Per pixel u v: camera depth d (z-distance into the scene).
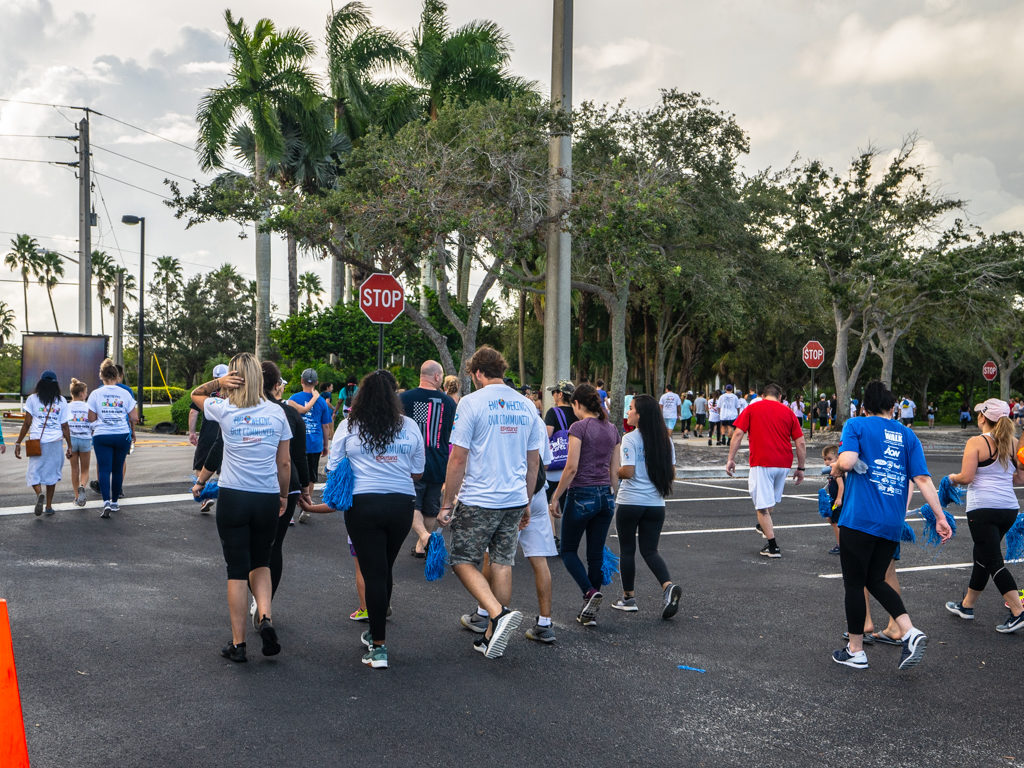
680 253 26.44
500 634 5.27
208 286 87.19
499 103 19.48
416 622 6.49
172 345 85.50
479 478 5.57
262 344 33.28
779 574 8.53
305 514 11.02
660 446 6.83
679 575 8.45
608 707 4.79
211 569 8.05
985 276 33.06
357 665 5.43
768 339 46.09
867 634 6.26
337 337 26.39
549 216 15.50
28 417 10.59
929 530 6.97
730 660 5.72
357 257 19.66
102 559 8.34
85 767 3.86
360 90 31.08
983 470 6.73
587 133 23.38
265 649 5.43
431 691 4.98
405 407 8.44
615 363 26.88
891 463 5.54
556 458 8.41
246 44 30.28
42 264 90.56
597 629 6.46
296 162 31.64
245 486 5.39
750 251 27.27
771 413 9.45
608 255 17.27
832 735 4.46
